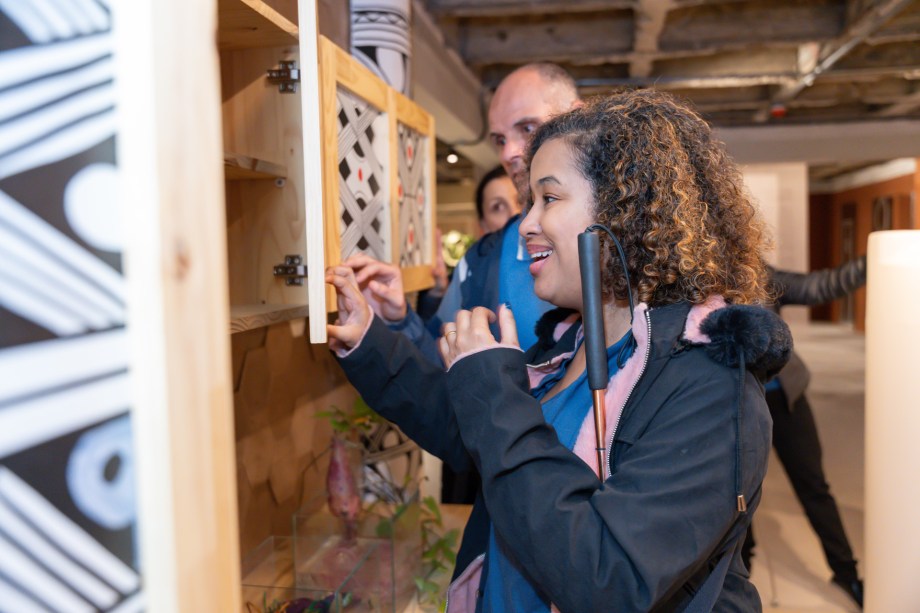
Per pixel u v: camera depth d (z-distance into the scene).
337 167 1.09
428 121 1.71
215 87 0.45
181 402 0.43
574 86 1.74
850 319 14.60
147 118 0.40
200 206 0.44
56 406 0.40
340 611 1.14
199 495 0.44
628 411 0.82
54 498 0.40
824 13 4.55
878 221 12.66
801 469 2.71
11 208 0.39
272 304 1.07
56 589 0.40
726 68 5.66
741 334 0.76
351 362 1.10
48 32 0.40
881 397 1.39
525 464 0.76
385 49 1.86
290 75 1.02
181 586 0.43
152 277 0.41
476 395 0.81
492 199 2.93
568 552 0.70
